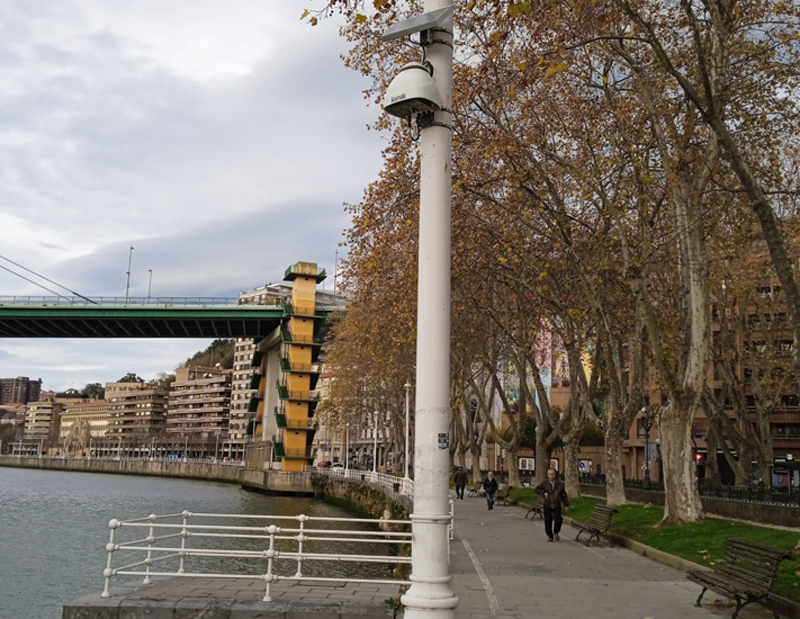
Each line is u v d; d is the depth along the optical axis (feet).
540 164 82.84
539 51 64.28
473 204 90.33
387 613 33.83
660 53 46.39
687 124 62.69
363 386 226.17
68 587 86.22
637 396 89.71
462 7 71.26
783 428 192.95
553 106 78.64
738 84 66.74
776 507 67.26
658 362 68.64
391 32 25.08
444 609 21.53
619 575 48.52
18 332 364.58
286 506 228.43
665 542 59.41
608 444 91.45
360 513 183.73
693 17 44.83
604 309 90.43
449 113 24.80
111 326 349.61
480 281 105.70
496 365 159.43
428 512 22.36
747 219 77.97
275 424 333.21
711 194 81.71
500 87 69.67
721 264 103.60
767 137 68.28
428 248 23.94
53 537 136.98
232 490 338.95
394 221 85.71
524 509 116.16
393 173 81.10
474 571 49.67
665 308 102.22
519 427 148.77
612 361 89.10
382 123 80.64
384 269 105.40
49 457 632.38
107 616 34.81
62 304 326.44
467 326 129.59
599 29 54.49
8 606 76.43
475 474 185.98
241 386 558.56
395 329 126.72
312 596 37.65
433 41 25.13
